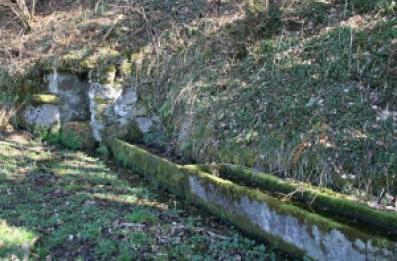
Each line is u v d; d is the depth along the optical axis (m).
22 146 8.82
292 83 6.82
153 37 9.41
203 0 9.71
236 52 8.16
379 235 4.13
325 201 4.97
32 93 9.76
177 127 7.99
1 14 12.09
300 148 5.81
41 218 5.52
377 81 5.96
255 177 5.90
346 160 5.36
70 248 4.83
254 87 7.23
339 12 7.42
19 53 10.45
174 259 4.67
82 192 6.53
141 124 8.81
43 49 10.26
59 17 11.34
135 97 8.89
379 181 5.00
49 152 8.63
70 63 9.42
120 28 9.88
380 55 6.18
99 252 4.70
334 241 4.24
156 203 6.25
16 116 9.80
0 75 10.20
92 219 5.54
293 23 7.84
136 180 7.29
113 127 8.87
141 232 5.17
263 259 4.69
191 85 8.06
